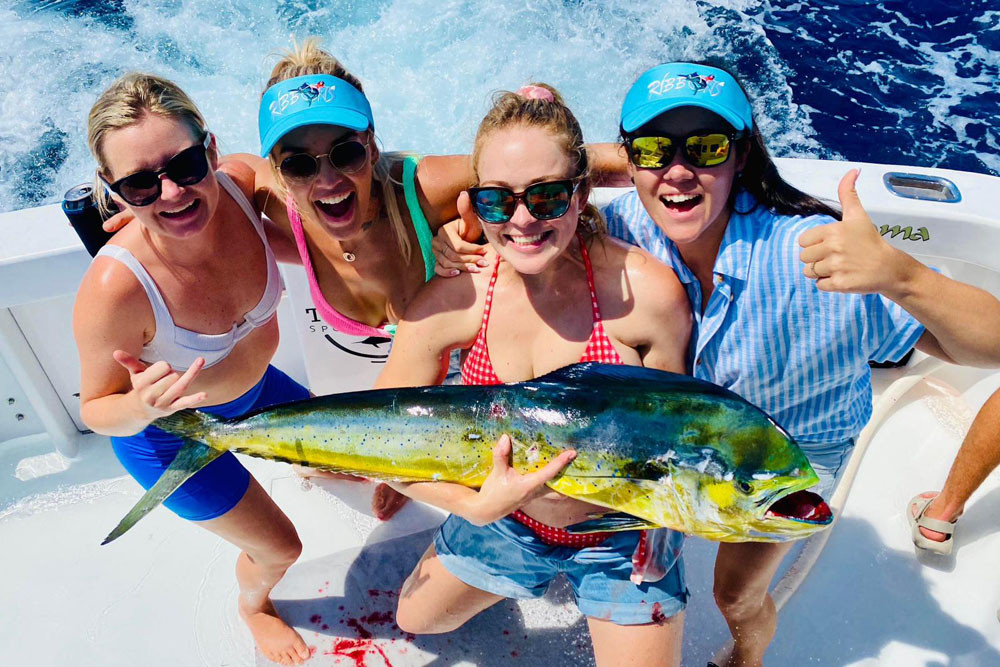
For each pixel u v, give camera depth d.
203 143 1.99
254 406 2.66
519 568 2.30
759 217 2.01
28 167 5.39
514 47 6.05
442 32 6.31
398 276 2.54
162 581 3.05
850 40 6.11
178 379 1.89
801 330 1.99
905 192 3.12
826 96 5.57
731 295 2.00
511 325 2.12
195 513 2.40
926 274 1.71
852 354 2.00
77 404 3.46
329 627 2.86
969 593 2.88
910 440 3.38
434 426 1.90
